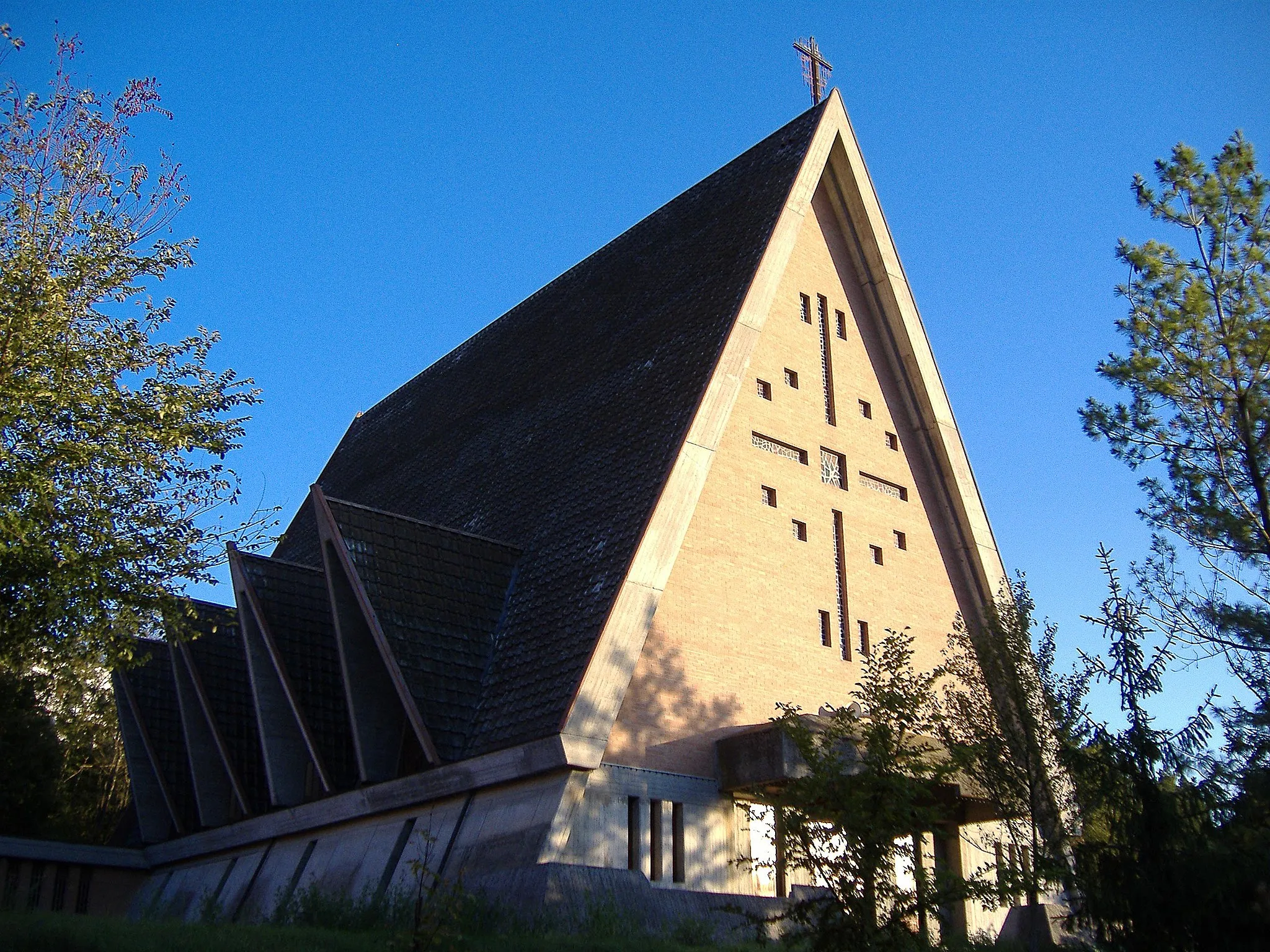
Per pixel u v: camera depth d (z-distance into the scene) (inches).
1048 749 806.5
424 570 967.0
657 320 1128.2
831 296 1182.9
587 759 797.2
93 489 589.0
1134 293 861.8
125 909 1305.4
